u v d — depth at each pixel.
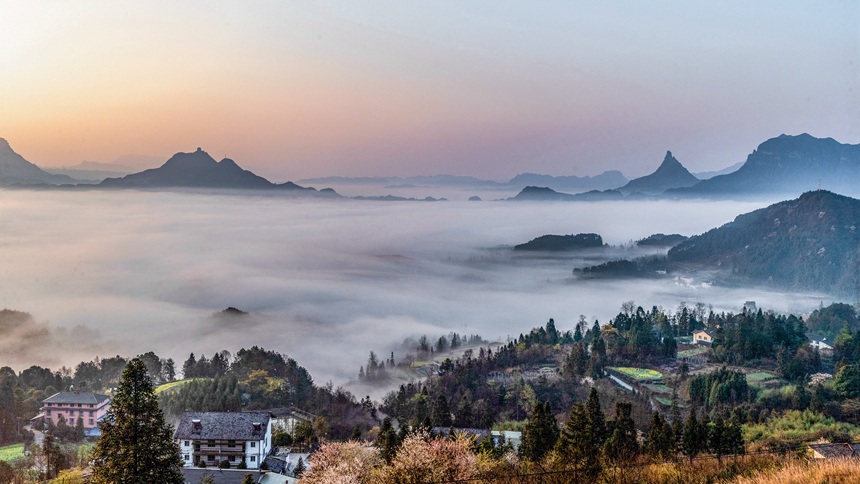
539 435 64.94
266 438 85.00
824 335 168.12
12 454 104.38
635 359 154.75
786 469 34.44
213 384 133.12
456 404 126.56
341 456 54.75
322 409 132.50
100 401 131.62
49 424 124.56
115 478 43.31
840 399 101.31
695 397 117.75
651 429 66.19
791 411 96.62
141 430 44.41
